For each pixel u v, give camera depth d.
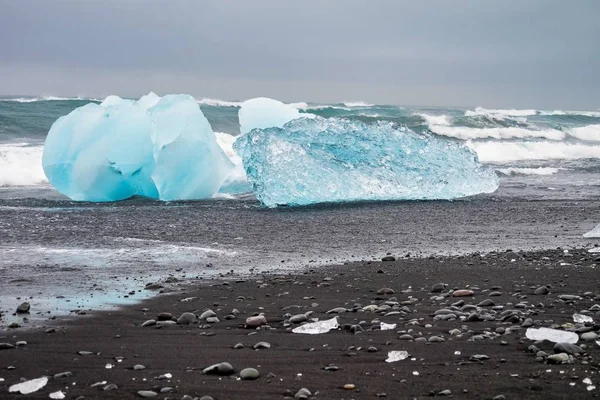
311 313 5.10
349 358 3.87
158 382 3.48
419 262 7.41
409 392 3.27
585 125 36.56
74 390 3.36
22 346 4.24
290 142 12.71
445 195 13.19
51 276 6.68
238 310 5.30
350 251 8.30
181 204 12.44
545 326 4.50
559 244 8.72
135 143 12.94
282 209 11.91
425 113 35.78
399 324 4.71
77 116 13.17
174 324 4.84
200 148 13.02
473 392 3.24
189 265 7.37
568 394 3.18
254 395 3.26
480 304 5.29
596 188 14.87
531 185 15.39
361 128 13.66
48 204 12.22
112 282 6.45
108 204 12.39
